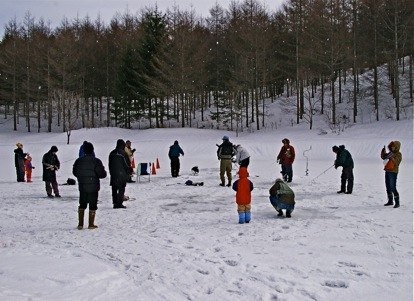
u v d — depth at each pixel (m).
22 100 55.19
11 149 34.59
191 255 6.61
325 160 26.42
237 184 9.26
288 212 9.72
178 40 45.28
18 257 6.35
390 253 6.55
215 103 51.75
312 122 42.09
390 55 39.38
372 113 41.72
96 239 7.82
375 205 10.96
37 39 53.56
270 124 45.44
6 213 10.84
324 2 41.09
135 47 49.16
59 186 16.38
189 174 19.92
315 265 6.01
